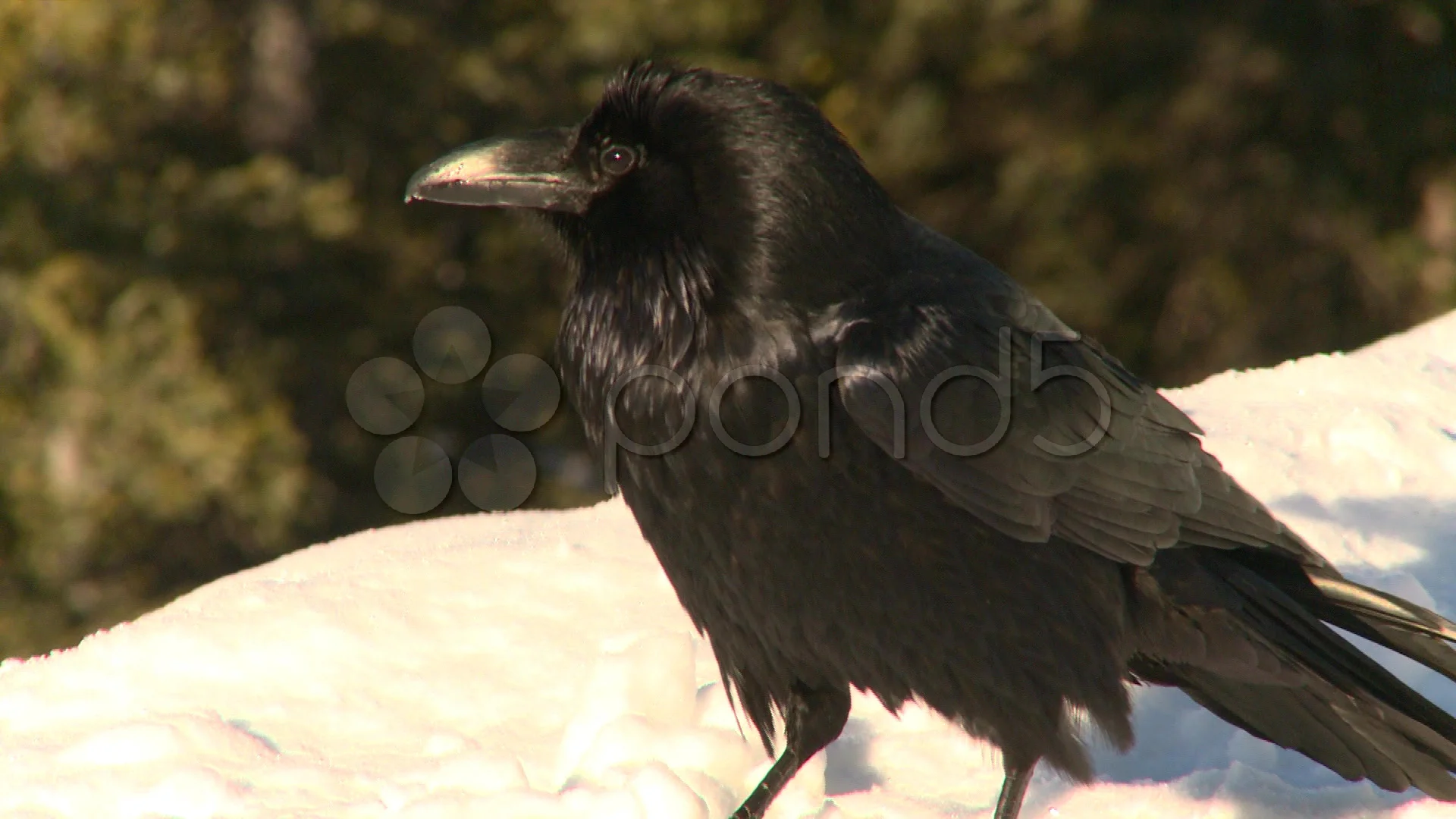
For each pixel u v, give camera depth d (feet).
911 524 21.43
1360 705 22.39
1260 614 22.95
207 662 27.12
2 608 78.74
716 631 23.17
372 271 84.17
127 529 78.74
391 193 84.33
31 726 25.53
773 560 21.76
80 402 76.89
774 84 22.54
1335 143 81.66
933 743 24.68
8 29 79.10
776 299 21.54
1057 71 85.15
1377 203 81.56
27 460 77.20
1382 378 39.01
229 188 79.97
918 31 84.89
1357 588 23.32
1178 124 82.74
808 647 22.39
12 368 78.18
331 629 28.02
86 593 79.71
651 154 22.22
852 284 22.04
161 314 78.38
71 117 80.23
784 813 22.61
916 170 89.40
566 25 84.23
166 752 23.79
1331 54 80.53
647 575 30.63
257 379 79.36
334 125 83.71
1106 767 24.03
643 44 82.58
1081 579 22.33
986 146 88.43
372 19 81.92
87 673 27.09
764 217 21.59
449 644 27.89
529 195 22.80
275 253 80.07
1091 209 85.35
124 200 80.28
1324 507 31.48
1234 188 82.64
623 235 22.38
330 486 81.61
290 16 81.92
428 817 20.42
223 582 31.42
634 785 20.65
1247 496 23.63
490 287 85.76
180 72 80.79
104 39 79.66
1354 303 81.71
